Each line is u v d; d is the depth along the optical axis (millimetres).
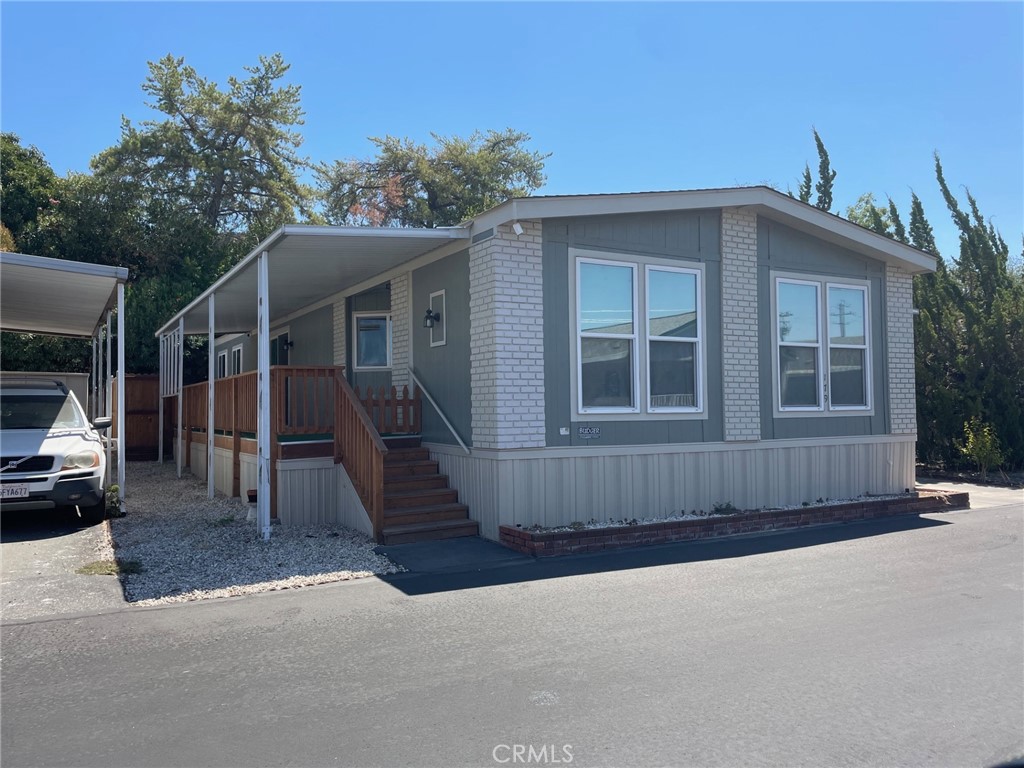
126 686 4809
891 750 3910
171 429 20250
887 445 12898
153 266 25844
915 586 7191
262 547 8922
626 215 10414
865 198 31453
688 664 5125
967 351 17781
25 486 9461
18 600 6852
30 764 3807
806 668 5051
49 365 21422
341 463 10609
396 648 5480
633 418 10328
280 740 4047
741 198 11023
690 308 10961
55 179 27750
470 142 41094
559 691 4676
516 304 9570
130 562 8188
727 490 11078
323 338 14922
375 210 38625
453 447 10398
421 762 3799
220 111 29797
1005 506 12562
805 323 12156
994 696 4594
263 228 28641
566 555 8719
